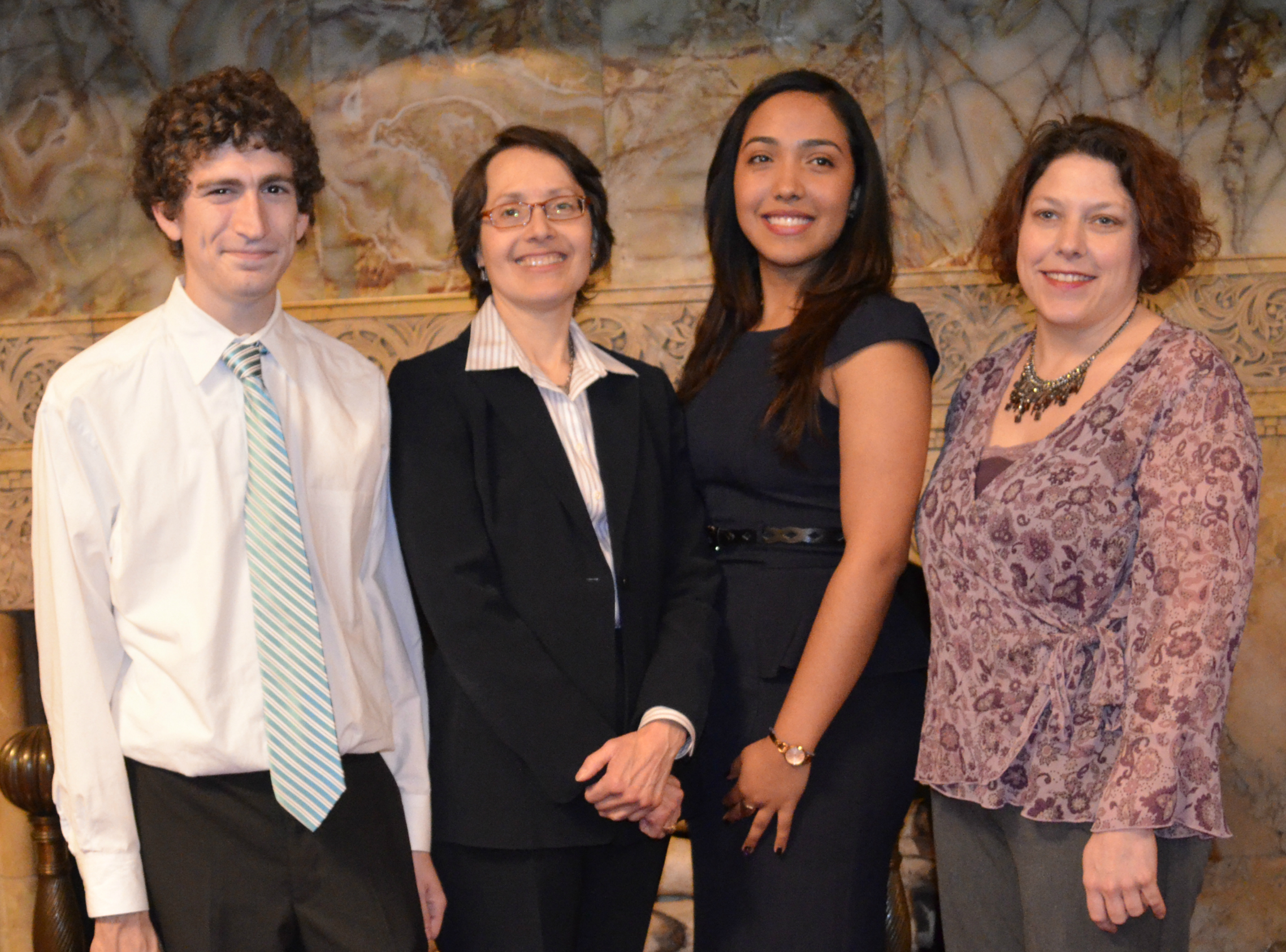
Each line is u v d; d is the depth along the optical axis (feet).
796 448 6.43
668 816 5.98
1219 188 10.96
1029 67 10.99
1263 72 10.87
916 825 11.03
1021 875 5.57
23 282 11.47
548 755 5.69
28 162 11.41
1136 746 5.03
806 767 6.16
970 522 5.82
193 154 5.19
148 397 5.24
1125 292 5.82
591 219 6.63
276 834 5.17
